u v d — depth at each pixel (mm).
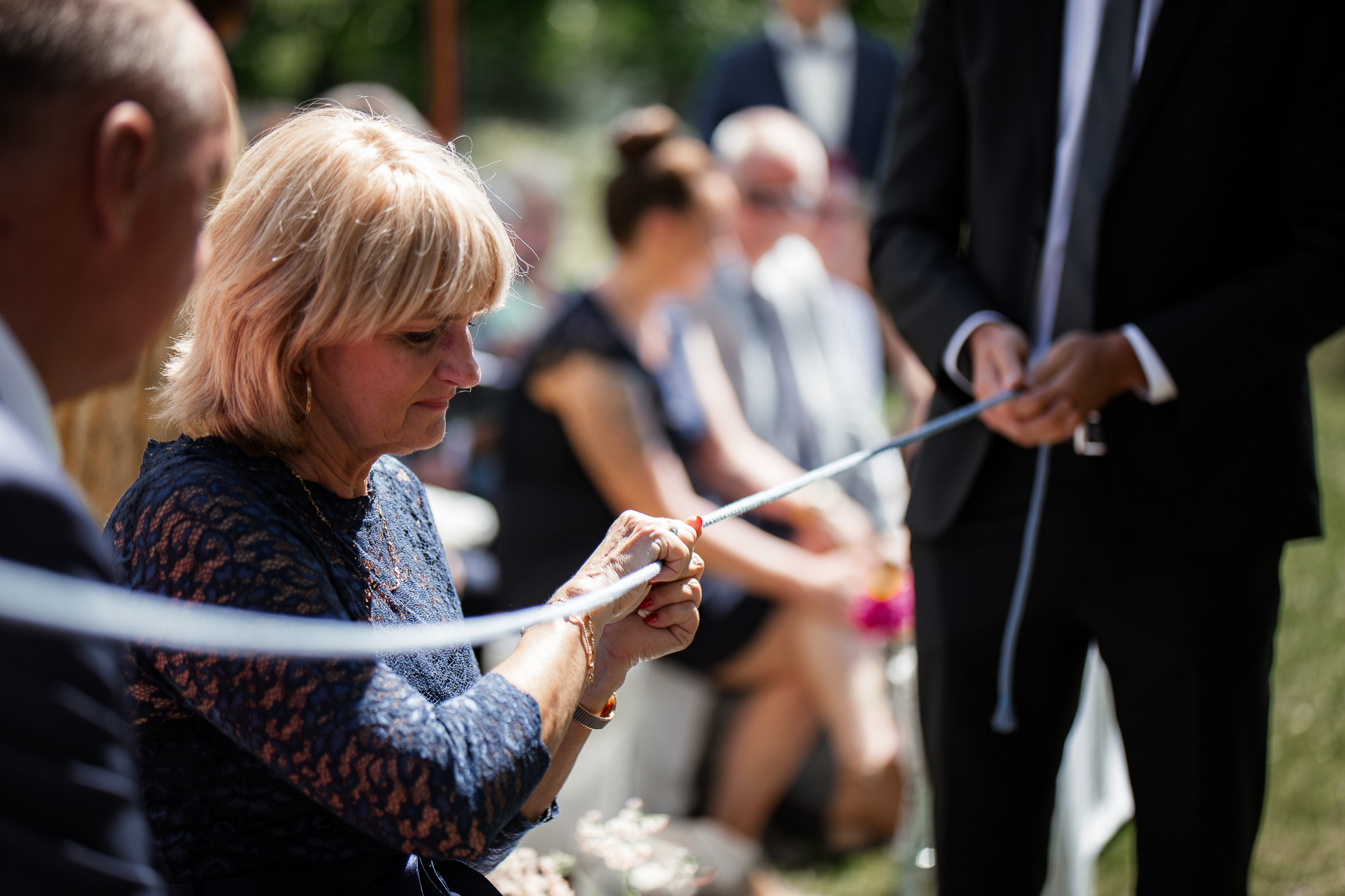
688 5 13594
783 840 3414
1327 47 1770
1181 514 1865
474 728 1146
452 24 4395
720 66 5578
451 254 1216
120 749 777
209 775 1206
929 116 2107
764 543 3234
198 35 932
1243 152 1823
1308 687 3719
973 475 1972
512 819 1412
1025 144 1955
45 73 827
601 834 1916
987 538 2004
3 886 707
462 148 8312
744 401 3684
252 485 1213
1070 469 1908
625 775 3246
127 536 1195
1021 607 1942
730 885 2672
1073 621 1963
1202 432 1876
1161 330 1796
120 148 852
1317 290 1792
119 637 737
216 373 1252
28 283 854
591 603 1233
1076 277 1895
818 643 3258
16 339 861
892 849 3334
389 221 1188
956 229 2154
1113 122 1856
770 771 3314
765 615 3273
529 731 1178
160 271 911
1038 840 2053
